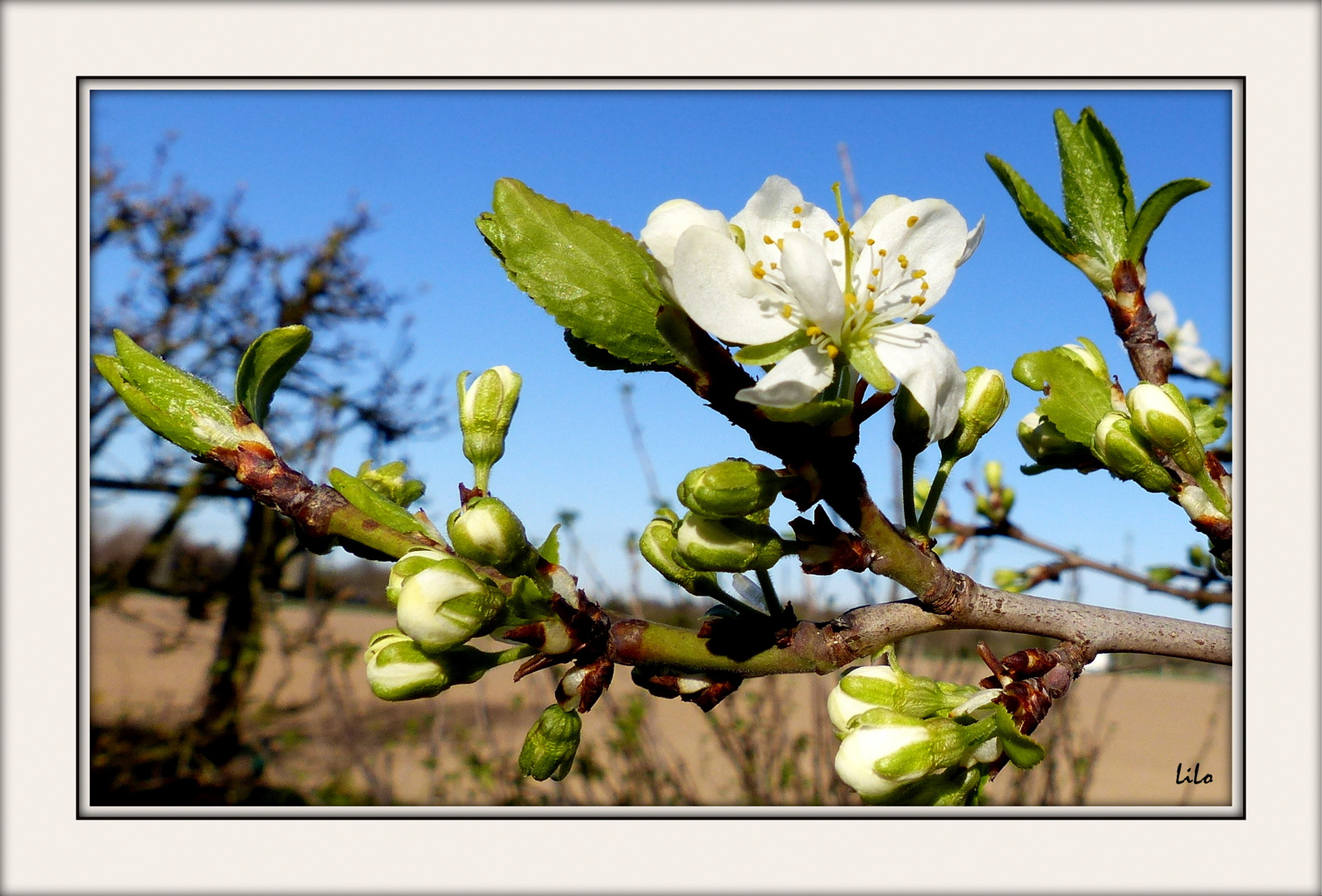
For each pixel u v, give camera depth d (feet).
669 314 0.36
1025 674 0.39
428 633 0.37
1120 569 0.75
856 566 0.38
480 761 1.58
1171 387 0.44
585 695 0.39
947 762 0.37
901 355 0.37
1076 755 1.42
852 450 0.37
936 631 0.40
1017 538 0.79
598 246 0.37
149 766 1.75
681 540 0.38
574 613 0.39
